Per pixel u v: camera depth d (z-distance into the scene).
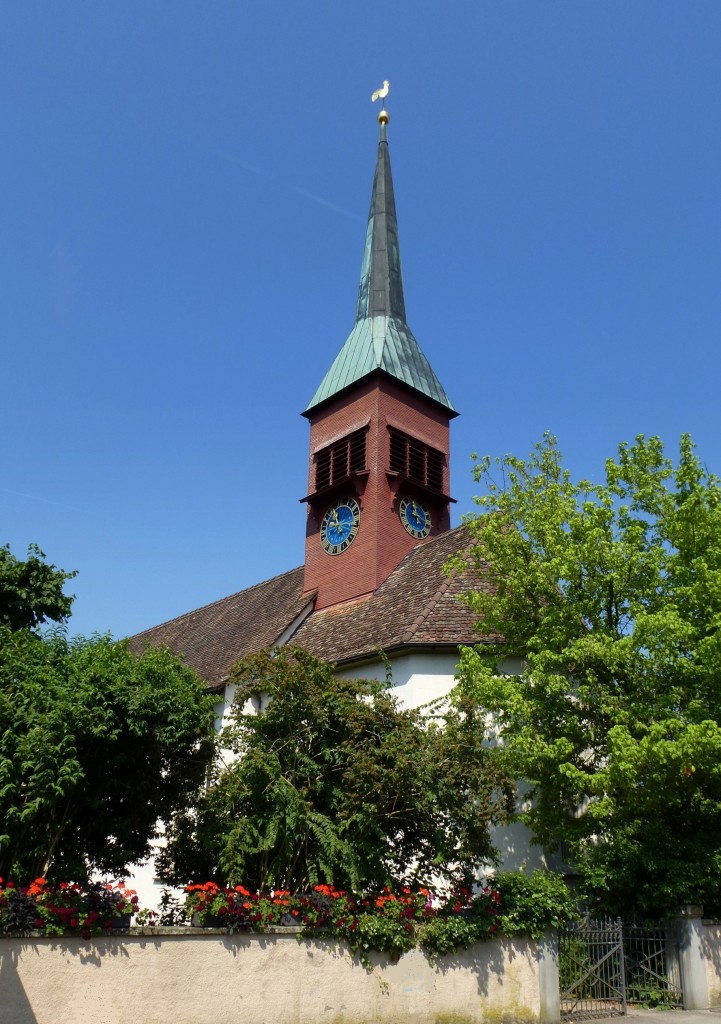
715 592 15.06
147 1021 9.99
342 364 30.55
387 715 13.34
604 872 15.66
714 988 14.70
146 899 22.47
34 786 11.64
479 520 18.61
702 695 15.62
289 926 11.22
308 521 29.69
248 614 33.00
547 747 15.13
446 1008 12.08
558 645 16.64
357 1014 11.38
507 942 12.95
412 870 13.83
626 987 14.67
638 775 14.31
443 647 20.25
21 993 9.36
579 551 16.75
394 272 32.38
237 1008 10.57
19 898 9.68
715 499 16.67
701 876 14.87
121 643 14.78
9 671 13.37
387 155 34.78
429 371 30.67
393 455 28.14
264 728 13.71
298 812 12.59
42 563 19.64
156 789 14.18
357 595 26.62
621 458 18.27
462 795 13.02
